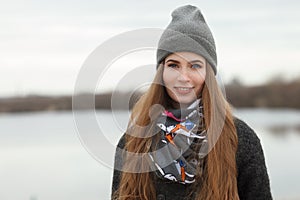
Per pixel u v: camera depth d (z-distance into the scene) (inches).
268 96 1242.0
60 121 887.7
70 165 513.7
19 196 422.9
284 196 381.7
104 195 394.9
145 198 106.0
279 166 519.2
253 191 104.7
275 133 879.1
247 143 104.4
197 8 104.6
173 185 104.8
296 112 1282.0
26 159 612.1
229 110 103.8
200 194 102.7
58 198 403.9
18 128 1048.2
